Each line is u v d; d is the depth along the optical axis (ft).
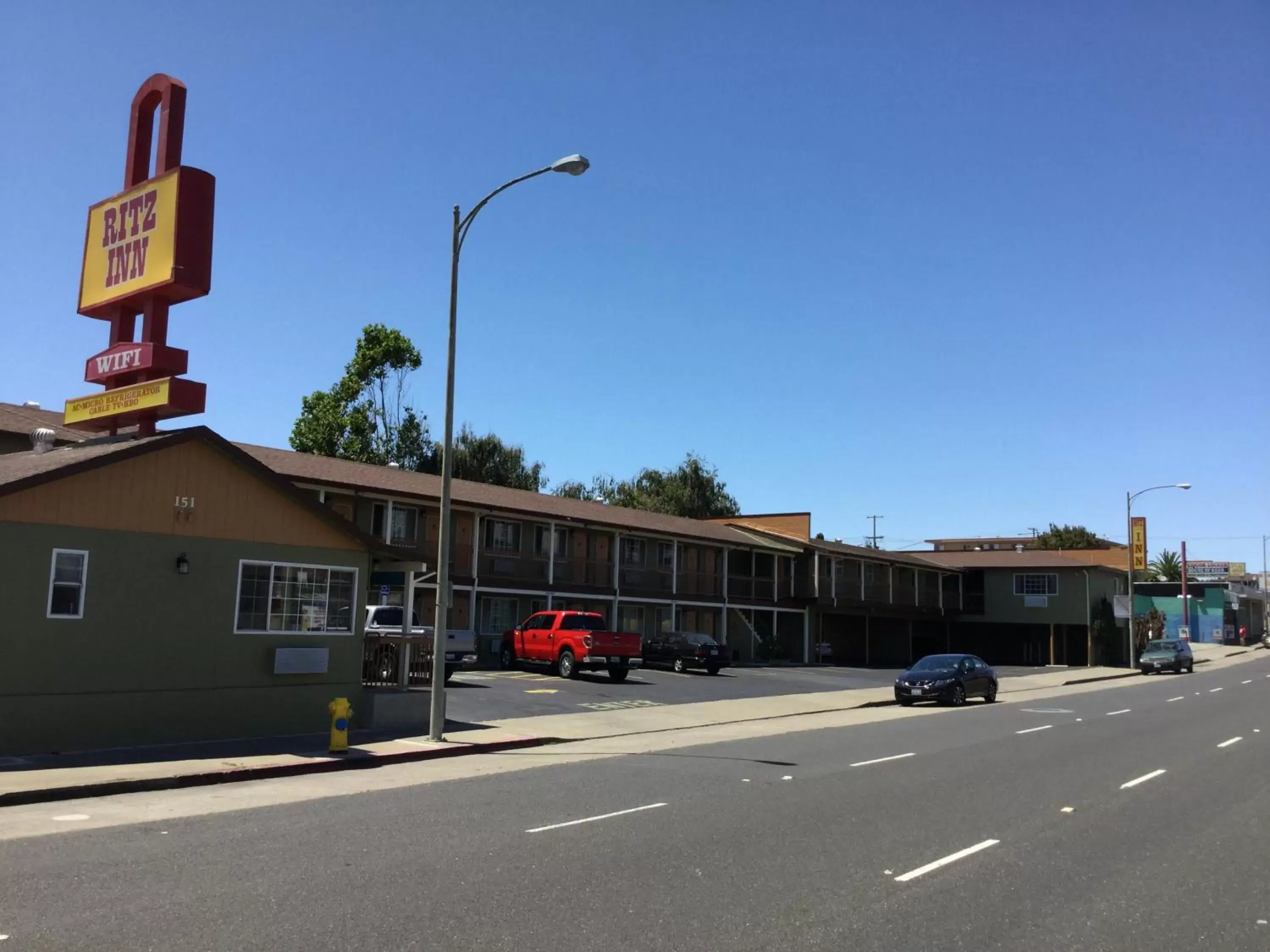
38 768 43.42
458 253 58.90
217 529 54.60
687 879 26.43
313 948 20.34
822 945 21.04
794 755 55.26
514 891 25.02
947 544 416.87
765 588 169.58
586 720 71.77
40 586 47.50
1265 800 40.68
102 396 58.49
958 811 37.29
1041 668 179.63
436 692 57.21
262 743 53.88
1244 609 325.21
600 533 141.90
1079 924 22.97
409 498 108.27
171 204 56.80
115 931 21.38
